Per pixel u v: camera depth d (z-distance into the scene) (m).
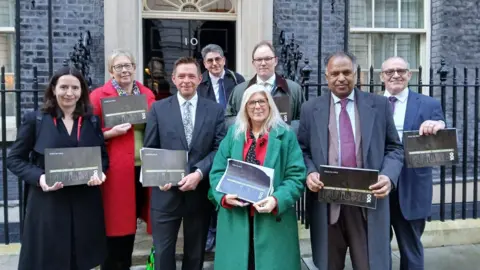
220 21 6.08
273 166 2.66
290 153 2.74
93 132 2.86
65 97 2.72
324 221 2.77
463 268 3.94
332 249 2.90
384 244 2.74
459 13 6.07
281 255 2.68
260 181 2.61
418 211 3.11
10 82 5.53
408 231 3.21
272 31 5.64
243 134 2.76
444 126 3.00
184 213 2.99
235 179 2.66
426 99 3.19
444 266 3.98
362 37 6.22
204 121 3.02
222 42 6.09
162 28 5.97
